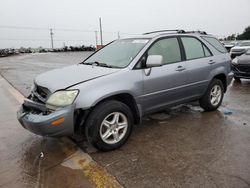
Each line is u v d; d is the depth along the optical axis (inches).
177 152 139.3
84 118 135.6
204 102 207.0
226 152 137.9
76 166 127.8
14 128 181.9
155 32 193.2
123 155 137.8
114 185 110.3
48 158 137.0
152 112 169.0
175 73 172.7
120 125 146.2
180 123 185.9
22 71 538.9
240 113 208.1
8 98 274.5
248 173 116.5
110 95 137.5
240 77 354.3
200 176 115.0
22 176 119.5
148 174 118.0
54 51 2156.7
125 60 159.3
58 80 140.6
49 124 124.3
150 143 152.3
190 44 192.9
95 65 165.8
